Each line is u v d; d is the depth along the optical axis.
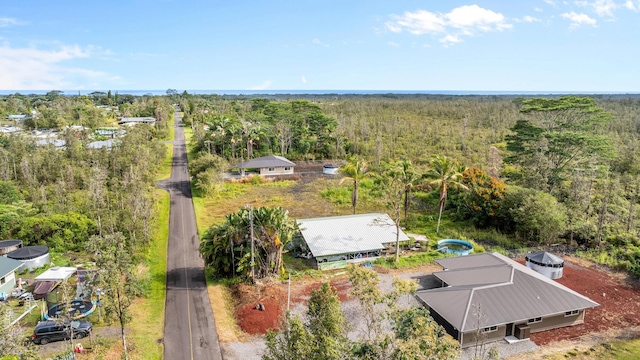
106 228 46.16
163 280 38.94
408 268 43.12
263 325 31.25
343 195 69.62
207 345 28.86
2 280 35.38
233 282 38.56
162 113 152.50
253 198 69.00
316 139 110.88
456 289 33.03
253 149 102.12
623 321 33.38
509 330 31.02
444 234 54.03
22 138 89.44
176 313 33.12
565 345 29.92
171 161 94.19
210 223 55.66
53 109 155.88
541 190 59.38
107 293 25.45
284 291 36.97
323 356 15.49
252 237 36.59
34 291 34.56
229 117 122.44
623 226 50.66
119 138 100.88
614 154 66.94
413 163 93.44
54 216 46.94
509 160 76.88
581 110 70.19
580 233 50.09
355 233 47.06
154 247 46.34
